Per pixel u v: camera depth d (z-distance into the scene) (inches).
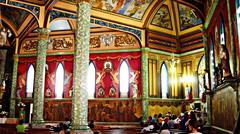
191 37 1039.6
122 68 1058.7
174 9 1051.9
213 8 568.1
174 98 1050.7
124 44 1066.7
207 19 660.7
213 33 606.9
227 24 453.4
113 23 957.2
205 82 711.1
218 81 537.0
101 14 928.3
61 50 1120.2
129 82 1039.0
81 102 490.6
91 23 904.9
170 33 1087.0
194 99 994.1
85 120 488.7
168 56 1070.4
